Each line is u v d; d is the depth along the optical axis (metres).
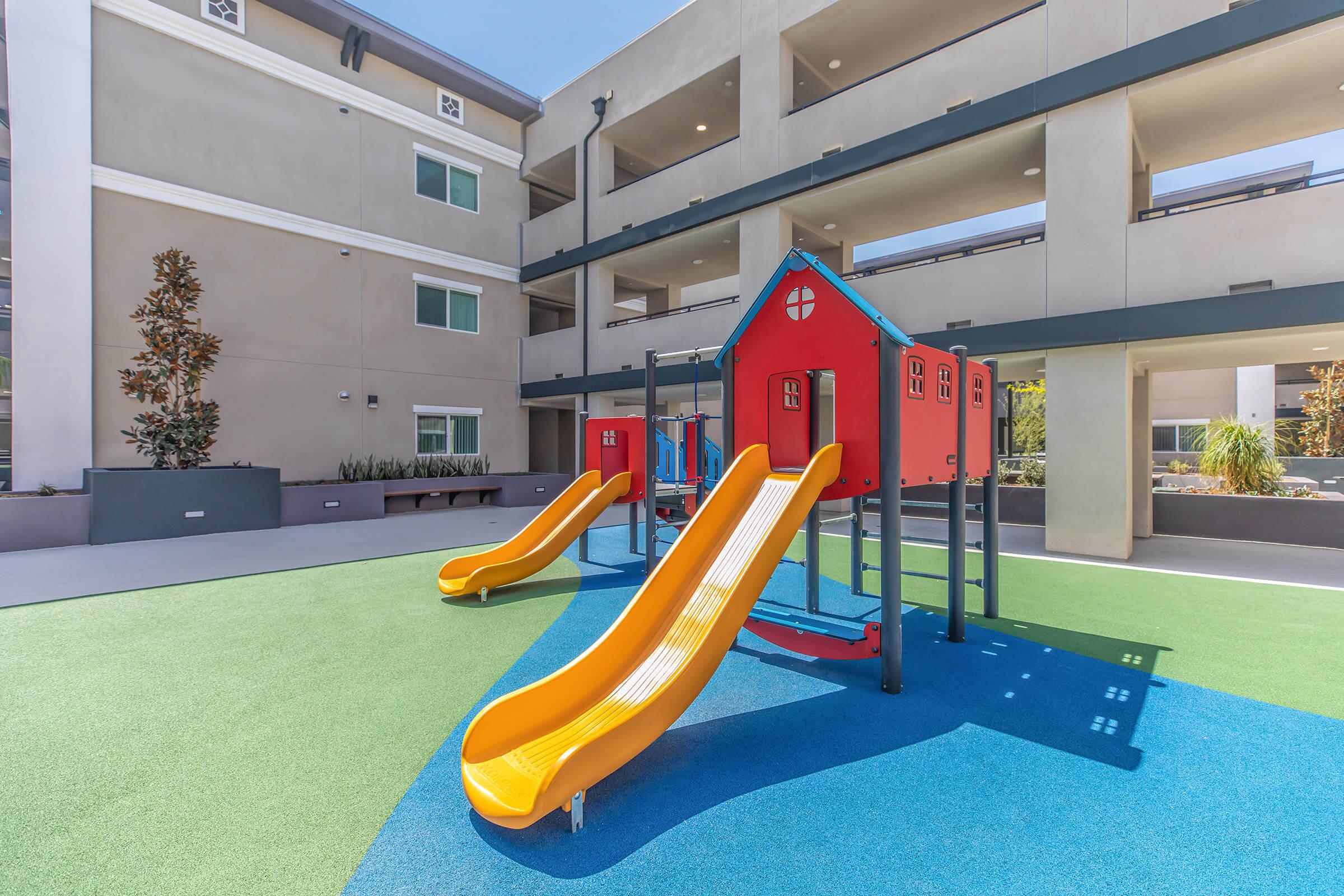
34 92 9.02
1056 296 7.75
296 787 2.61
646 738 2.71
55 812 2.41
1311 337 6.87
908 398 3.96
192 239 10.55
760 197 10.64
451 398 14.16
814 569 5.34
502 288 15.23
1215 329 6.62
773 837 2.30
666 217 12.03
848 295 3.92
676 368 11.88
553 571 7.33
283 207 11.59
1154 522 9.66
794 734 3.17
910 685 3.82
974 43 8.41
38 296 9.03
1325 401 14.93
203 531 9.26
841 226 11.76
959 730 3.21
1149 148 8.95
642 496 7.86
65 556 7.55
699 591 3.43
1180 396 20.17
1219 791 2.61
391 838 2.28
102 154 9.67
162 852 2.17
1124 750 2.97
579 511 6.86
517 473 15.38
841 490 4.01
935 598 6.03
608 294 13.98
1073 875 2.09
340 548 8.26
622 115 13.27
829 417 12.20
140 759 2.83
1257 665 4.10
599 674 3.02
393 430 13.15
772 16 10.62
